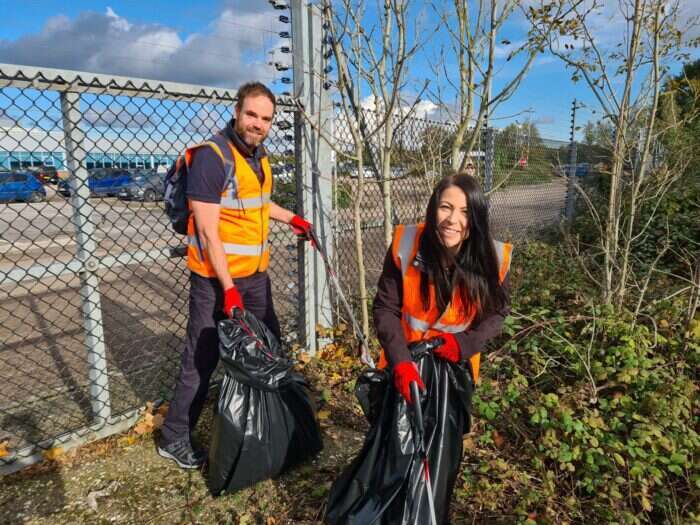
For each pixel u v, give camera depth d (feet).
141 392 11.35
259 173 9.07
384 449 6.32
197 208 8.16
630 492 7.74
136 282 21.09
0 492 8.42
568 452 8.30
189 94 9.88
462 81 12.34
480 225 6.39
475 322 6.87
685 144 17.06
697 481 7.73
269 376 8.07
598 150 25.77
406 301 6.87
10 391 11.44
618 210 13.58
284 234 12.57
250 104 8.27
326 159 12.61
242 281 9.18
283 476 8.88
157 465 9.20
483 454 9.25
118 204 10.16
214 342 9.04
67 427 9.99
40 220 28.71
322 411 10.80
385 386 6.74
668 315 12.46
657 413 9.03
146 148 9.82
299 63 11.78
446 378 6.61
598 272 16.80
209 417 10.76
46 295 19.39
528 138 20.04
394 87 10.94
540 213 26.84
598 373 10.11
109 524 7.78
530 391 10.55
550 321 11.90
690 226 19.36
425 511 5.89
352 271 15.61
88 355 9.62
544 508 7.84
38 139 8.56
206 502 8.26
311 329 12.96
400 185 14.73
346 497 6.33
